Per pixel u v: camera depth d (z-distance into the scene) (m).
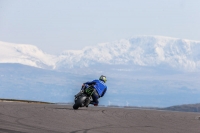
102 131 33.09
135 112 56.59
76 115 44.81
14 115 40.31
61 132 31.08
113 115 48.31
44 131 30.92
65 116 42.78
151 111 62.03
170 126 39.34
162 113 58.06
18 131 30.05
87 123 37.81
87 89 57.16
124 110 60.25
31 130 30.98
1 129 30.28
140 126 37.91
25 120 36.84
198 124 42.88
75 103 55.94
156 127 37.78
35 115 41.69
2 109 45.78
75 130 32.62
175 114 57.47
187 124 42.28
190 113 63.28
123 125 38.03
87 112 50.06
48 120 38.03
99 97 58.41
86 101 56.75
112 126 36.72
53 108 53.53
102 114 48.44
